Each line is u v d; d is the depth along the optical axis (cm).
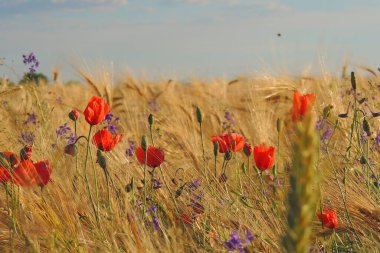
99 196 335
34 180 281
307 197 76
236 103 751
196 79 881
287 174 343
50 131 492
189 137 497
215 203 307
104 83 708
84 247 266
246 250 257
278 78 638
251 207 303
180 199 330
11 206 303
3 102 625
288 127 466
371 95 529
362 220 305
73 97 828
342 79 588
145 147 301
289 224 78
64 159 336
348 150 354
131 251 249
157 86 904
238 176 367
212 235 275
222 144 345
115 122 555
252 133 573
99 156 292
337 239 298
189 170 386
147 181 366
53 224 285
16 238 282
